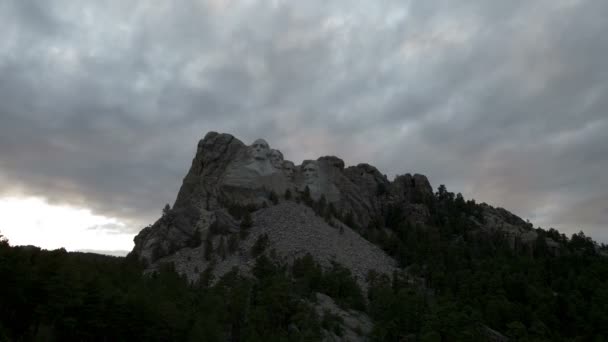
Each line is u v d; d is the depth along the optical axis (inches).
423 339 4557.1
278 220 7003.0
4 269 3784.5
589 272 7209.6
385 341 4842.5
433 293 6407.5
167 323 4207.7
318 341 4397.1
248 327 4458.7
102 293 4089.6
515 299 6279.5
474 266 7027.6
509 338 5236.2
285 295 4859.7
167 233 6993.1
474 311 5300.2
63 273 4001.0
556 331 5580.7
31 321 3927.2
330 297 5516.7
